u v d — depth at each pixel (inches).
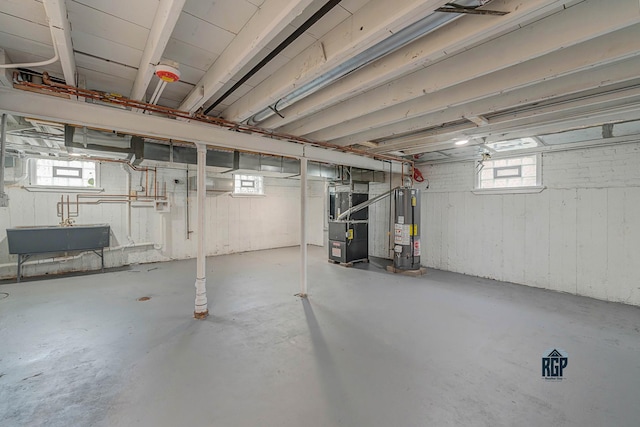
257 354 96.2
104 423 65.9
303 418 67.9
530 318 126.7
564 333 112.2
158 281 184.7
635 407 71.5
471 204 203.0
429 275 202.8
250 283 181.8
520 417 68.3
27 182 191.6
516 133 141.3
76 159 196.4
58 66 85.9
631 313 132.0
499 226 189.3
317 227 346.6
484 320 124.6
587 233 155.8
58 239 191.0
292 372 86.1
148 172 238.1
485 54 73.7
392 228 257.8
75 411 69.6
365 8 60.2
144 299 150.3
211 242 279.0
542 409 71.0
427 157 215.9
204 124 121.0
